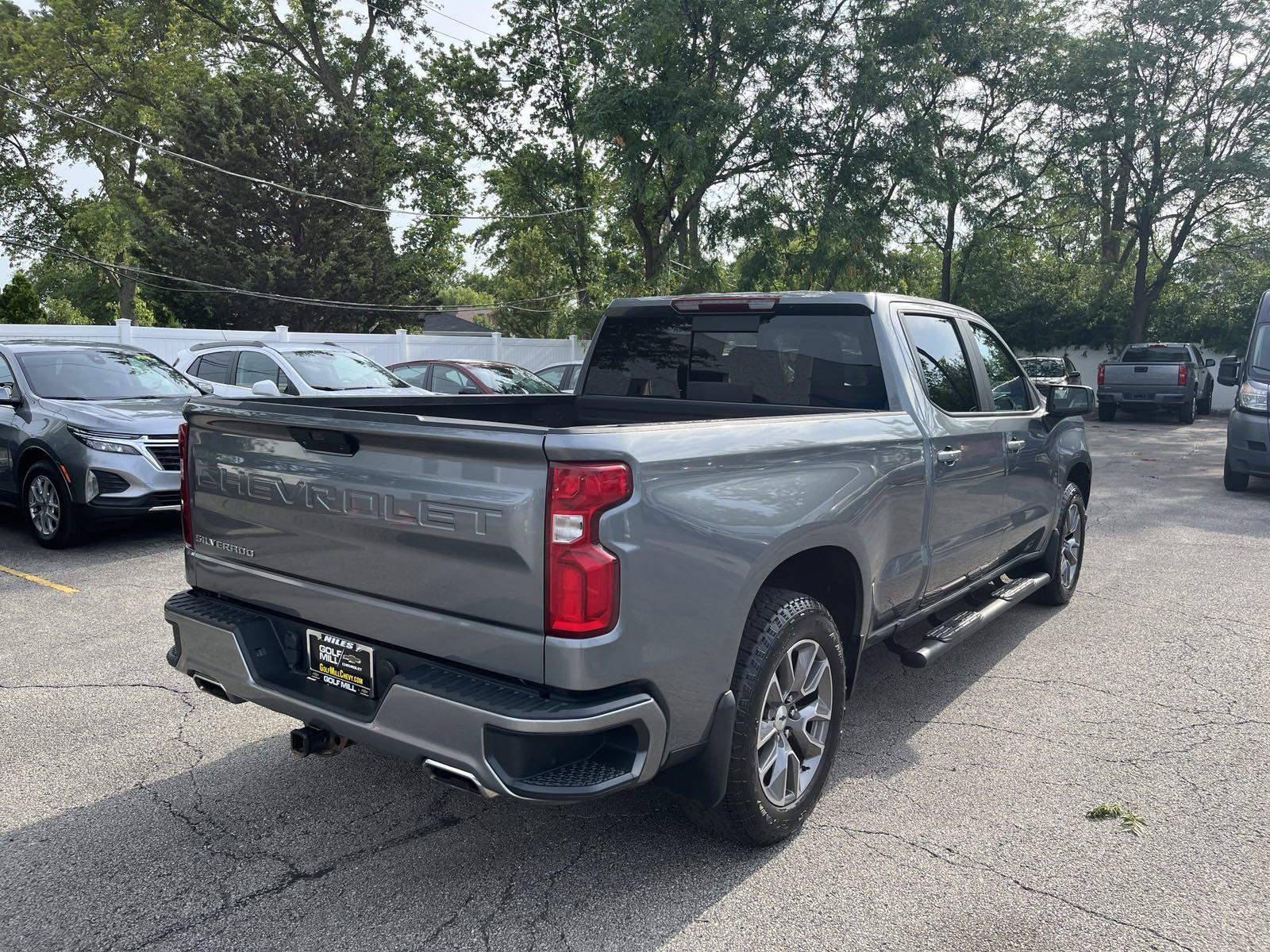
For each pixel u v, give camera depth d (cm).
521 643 246
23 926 275
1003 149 2814
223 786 367
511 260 4050
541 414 491
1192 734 418
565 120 3391
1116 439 1875
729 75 2489
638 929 274
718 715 282
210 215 3106
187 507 347
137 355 946
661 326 464
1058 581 603
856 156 2473
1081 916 280
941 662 519
